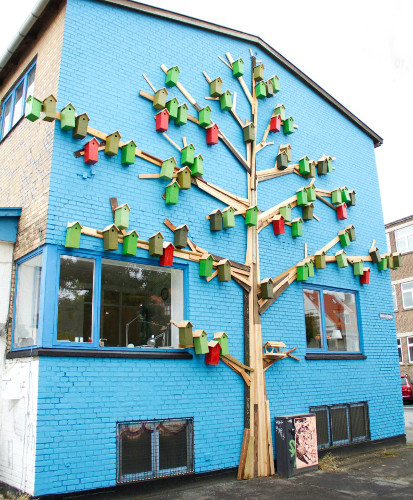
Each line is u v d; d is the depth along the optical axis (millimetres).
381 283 11672
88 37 7566
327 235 10648
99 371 6566
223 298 8234
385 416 10625
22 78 8969
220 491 6930
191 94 8766
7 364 7027
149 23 8445
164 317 7547
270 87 10078
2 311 7422
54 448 5980
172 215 7879
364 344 10688
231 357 8000
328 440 9289
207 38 9336
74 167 6930
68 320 6539
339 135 11820
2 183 8867
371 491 6949
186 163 8109
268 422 8164
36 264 6934
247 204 9055
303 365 9242
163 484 6824
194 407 7422
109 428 6484
